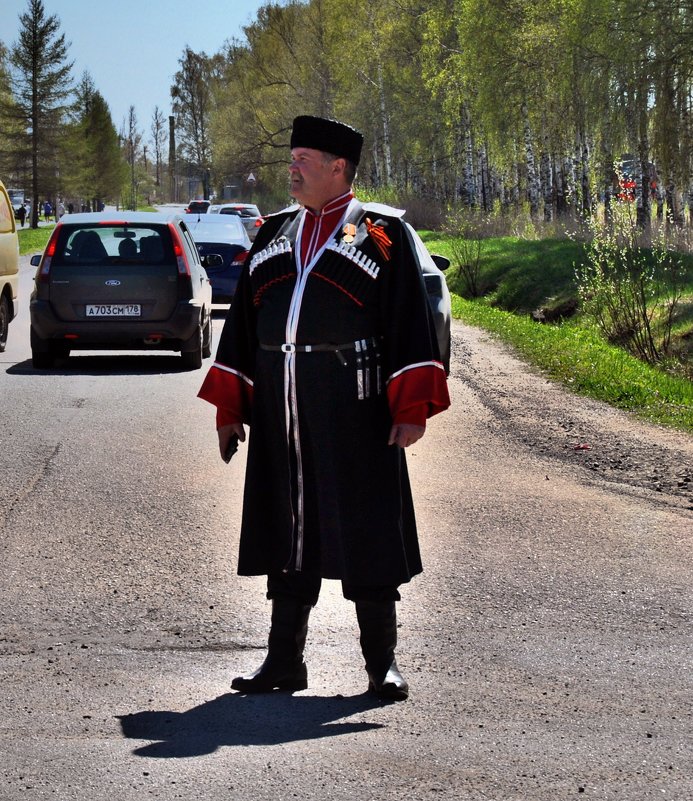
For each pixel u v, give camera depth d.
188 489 11.22
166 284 19.78
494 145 65.94
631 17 46.56
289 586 6.10
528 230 50.38
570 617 7.62
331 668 6.59
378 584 5.85
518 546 9.43
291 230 5.89
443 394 5.76
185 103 165.88
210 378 6.11
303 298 5.72
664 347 23.52
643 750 5.37
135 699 6.04
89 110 176.50
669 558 9.12
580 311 30.23
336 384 5.72
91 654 6.80
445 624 7.45
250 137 105.19
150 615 7.57
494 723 5.71
